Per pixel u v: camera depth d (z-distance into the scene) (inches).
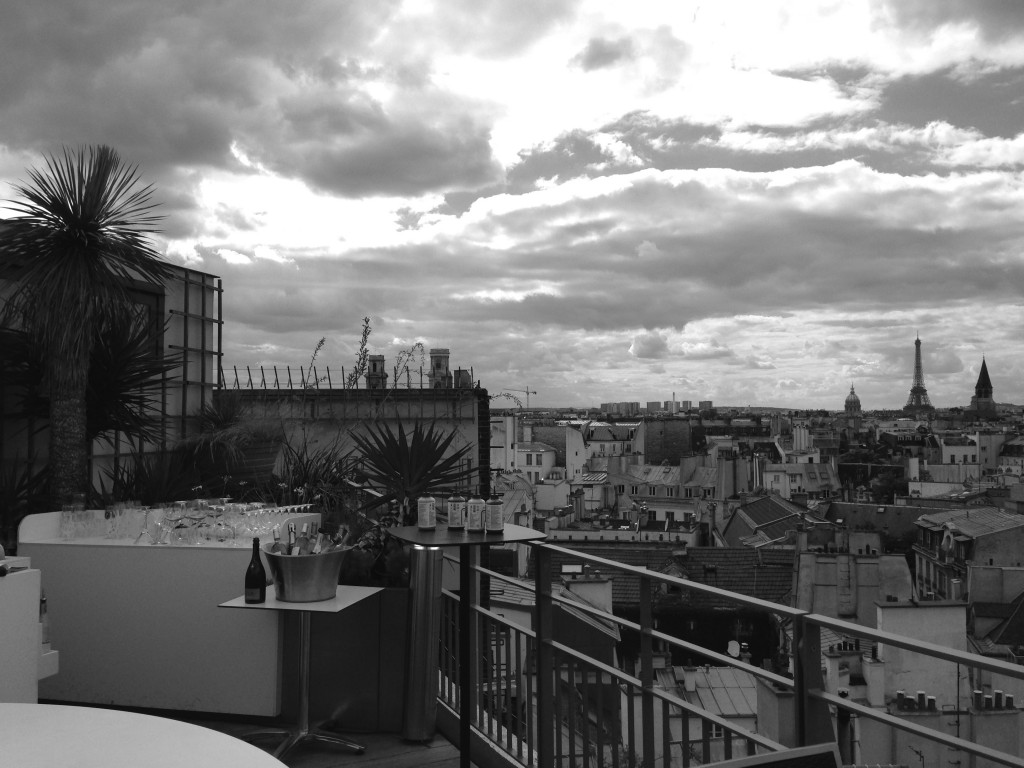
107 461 260.8
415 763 152.2
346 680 165.5
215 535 172.2
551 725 135.7
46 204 206.5
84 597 170.2
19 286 211.8
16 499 212.4
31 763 61.3
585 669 128.2
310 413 290.4
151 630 168.2
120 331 228.7
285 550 148.0
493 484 342.0
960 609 861.8
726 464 3563.0
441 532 130.7
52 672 133.1
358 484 214.8
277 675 165.6
